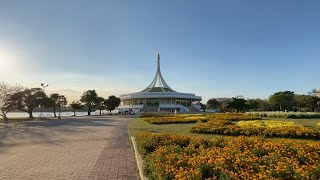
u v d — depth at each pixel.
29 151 15.30
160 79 106.06
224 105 96.81
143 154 11.45
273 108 91.25
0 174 10.32
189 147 10.35
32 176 9.98
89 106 97.00
